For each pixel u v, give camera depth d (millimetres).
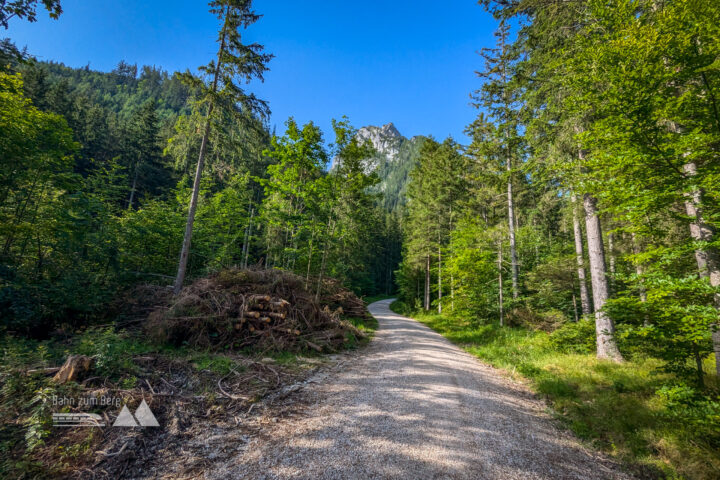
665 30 4684
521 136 13070
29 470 2748
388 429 4094
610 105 5031
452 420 4551
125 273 10734
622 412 5031
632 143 4941
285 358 7695
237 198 20500
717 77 4453
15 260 8742
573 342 10484
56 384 4090
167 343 7305
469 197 22828
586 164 5730
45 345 5973
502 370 8430
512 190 17203
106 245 10227
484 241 16516
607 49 4953
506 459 3557
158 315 7883
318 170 15719
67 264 9523
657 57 4656
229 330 7926
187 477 2885
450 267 17969
